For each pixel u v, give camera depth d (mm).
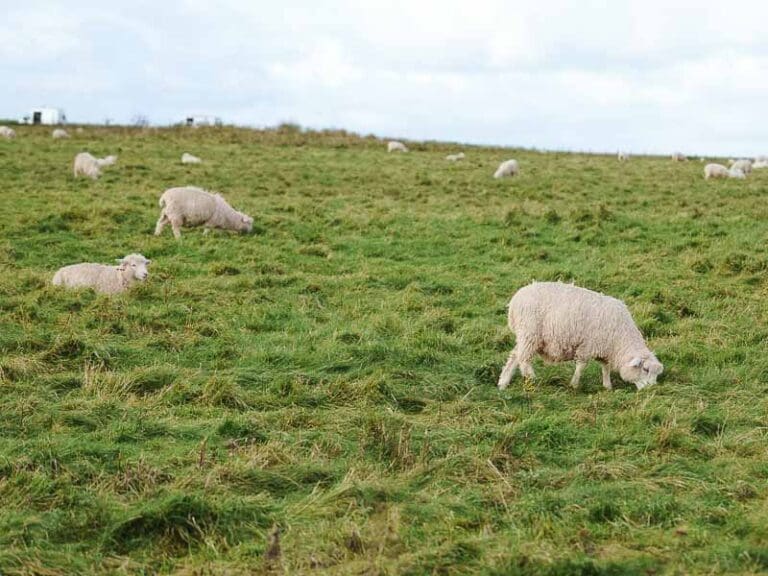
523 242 14656
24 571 6527
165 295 11406
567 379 9602
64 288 11359
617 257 13711
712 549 6742
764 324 10891
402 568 6574
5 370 8938
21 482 7320
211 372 9367
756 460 7926
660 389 9180
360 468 7699
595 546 6828
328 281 12430
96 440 7996
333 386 9000
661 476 7695
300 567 6633
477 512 7211
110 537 6871
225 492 7312
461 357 9922
